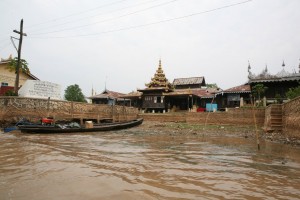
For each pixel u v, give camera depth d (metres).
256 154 9.70
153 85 43.84
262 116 25.72
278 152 10.27
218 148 11.39
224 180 5.70
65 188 4.74
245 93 37.16
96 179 5.42
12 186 4.80
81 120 26.12
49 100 23.58
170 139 15.37
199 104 44.81
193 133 19.84
